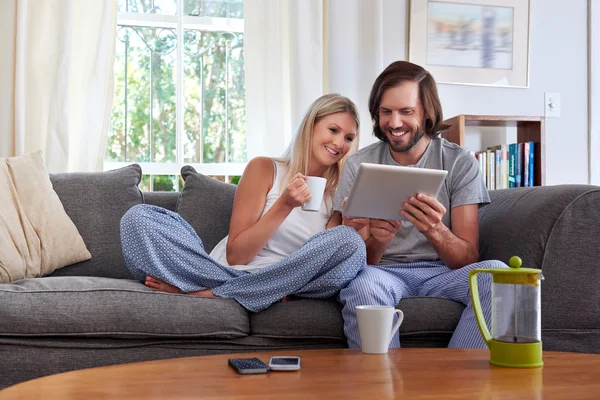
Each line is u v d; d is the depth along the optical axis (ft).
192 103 11.55
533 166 11.07
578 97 12.12
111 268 8.30
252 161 7.70
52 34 10.14
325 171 7.87
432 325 6.23
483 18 11.78
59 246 7.98
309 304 6.38
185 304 6.15
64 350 5.98
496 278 4.19
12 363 5.88
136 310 6.02
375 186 6.05
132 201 8.68
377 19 11.24
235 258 7.13
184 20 11.48
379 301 6.01
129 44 11.33
